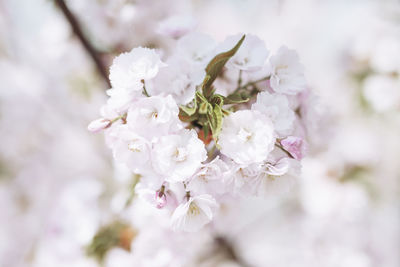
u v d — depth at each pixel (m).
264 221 1.60
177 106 0.55
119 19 0.82
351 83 1.12
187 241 0.76
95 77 0.99
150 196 0.58
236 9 1.66
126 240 0.75
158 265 0.72
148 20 0.84
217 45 0.60
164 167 0.55
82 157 1.51
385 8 1.13
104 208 0.79
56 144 1.49
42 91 1.35
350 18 1.48
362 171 1.11
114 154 0.56
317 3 1.63
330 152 1.12
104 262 0.74
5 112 1.39
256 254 1.62
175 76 0.58
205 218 0.58
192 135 0.55
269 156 0.57
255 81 0.60
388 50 1.03
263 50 0.59
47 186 1.51
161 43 0.81
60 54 0.99
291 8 1.62
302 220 1.50
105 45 0.85
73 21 0.78
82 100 1.24
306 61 1.66
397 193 1.48
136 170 0.56
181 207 0.56
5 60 1.33
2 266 1.41
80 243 0.75
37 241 1.43
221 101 0.55
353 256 1.26
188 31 0.63
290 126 0.57
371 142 1.22
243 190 0.57
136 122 0.55
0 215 1.45
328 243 1.30
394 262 1.44
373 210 1.33
